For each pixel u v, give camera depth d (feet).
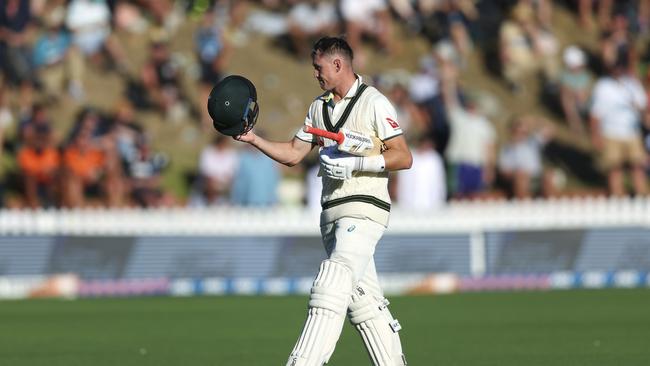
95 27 235.20
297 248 193.36
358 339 122.11
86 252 187.21
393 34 262.26
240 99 73.77
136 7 251.80
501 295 184.24
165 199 208.33
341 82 76.07
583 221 202.39
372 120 75.36
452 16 265.34
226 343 119.55
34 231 185.47
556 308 159.33
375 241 75.41
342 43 76.23
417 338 123.24
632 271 200.75
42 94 226.79
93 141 205.67
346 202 74.95
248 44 259.60
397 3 266.16
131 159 207.62
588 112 254.06
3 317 151.23
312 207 199.62
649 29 279.28
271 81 252.42
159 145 226.58
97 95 231.71
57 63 227.81
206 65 229.66
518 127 220.84
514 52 259.80
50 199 202.18
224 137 203.51
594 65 269.64
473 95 254.27
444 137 217.56
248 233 191.93
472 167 212.02
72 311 159.53
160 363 103.50
